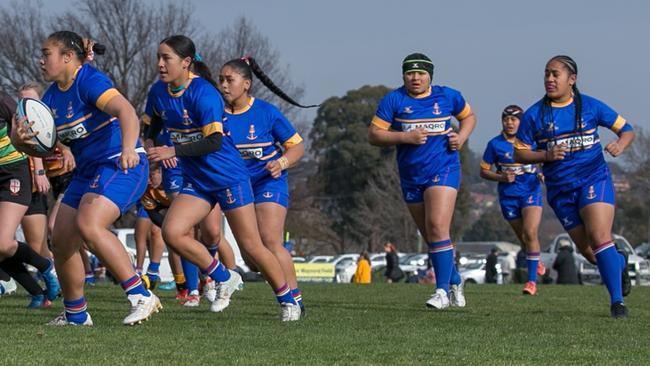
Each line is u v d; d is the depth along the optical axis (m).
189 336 16.41
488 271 68.94
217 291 21.86
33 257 23.33
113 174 17.45
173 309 23.03
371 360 13.69
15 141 17.22
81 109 17.23
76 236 17.73
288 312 19.92
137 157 16.55
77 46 17.23
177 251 20.00
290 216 141.25
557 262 57.16
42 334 16.36
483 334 17.28
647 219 178.62
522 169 33.38
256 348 14.88
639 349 15.23
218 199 19.20
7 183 21.75
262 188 21.95
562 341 16.31
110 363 13.04
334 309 23.34
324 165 172.75
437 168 23.92
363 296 29.42
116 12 94.81
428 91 24.11
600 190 21.91
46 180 25.02
